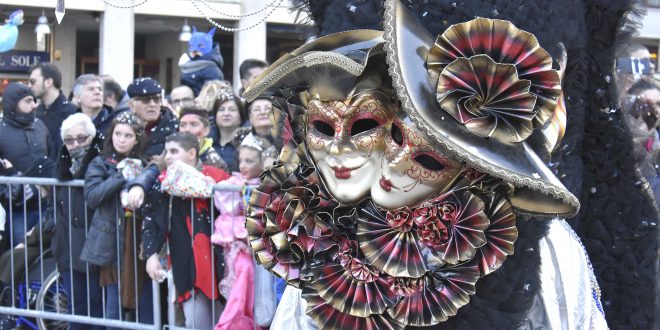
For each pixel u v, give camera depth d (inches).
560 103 59.5
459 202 53.9
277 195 60.4
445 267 54.8
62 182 177.0
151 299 168.2
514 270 56.0
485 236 53.9
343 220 56.7
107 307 172.9
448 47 51.7
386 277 55.9
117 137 170.7
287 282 59.1
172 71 647.8
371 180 56.1
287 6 66.5
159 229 160.7
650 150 123.7
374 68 55.2
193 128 175.9
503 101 51.5
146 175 161.5
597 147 69.5
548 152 56.1
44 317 183.5
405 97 51.2
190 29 538.6
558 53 58.1
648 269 70.5
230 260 156.0
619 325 70.7
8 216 191.0
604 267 70.2
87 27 596.7
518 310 56.4
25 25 556.1
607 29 68.1
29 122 216.4
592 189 69.9
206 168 165.5
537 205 54.3
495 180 54.1
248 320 155.2
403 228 55.3
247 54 465.1
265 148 166.9
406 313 55.1
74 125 175.5
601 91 68.4
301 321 63.4
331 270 57.0
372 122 56.0
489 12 54.9
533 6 56.2
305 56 54.9
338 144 56.1
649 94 147.7
